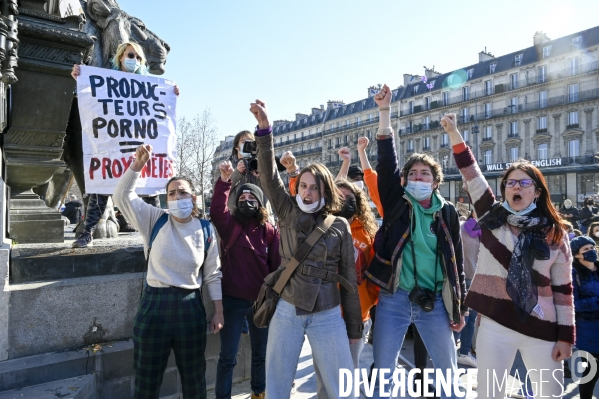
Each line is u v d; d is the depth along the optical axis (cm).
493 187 4641
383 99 274
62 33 334
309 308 215
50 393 239
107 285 290
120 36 499
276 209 239
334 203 235
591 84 3997
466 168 249
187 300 245
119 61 343
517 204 225
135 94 330
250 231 302
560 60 4247
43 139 346
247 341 365
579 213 1130
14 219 330
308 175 231
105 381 274
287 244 233
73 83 349
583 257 323
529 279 213
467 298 237
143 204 254
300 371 399
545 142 4284
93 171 310
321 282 221
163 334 238
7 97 326
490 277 228
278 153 8638
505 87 4662
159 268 243
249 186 304
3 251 256
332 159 7112
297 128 8150
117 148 319
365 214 296
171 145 345
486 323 230
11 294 256
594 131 3906
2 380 242
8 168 337
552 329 212
